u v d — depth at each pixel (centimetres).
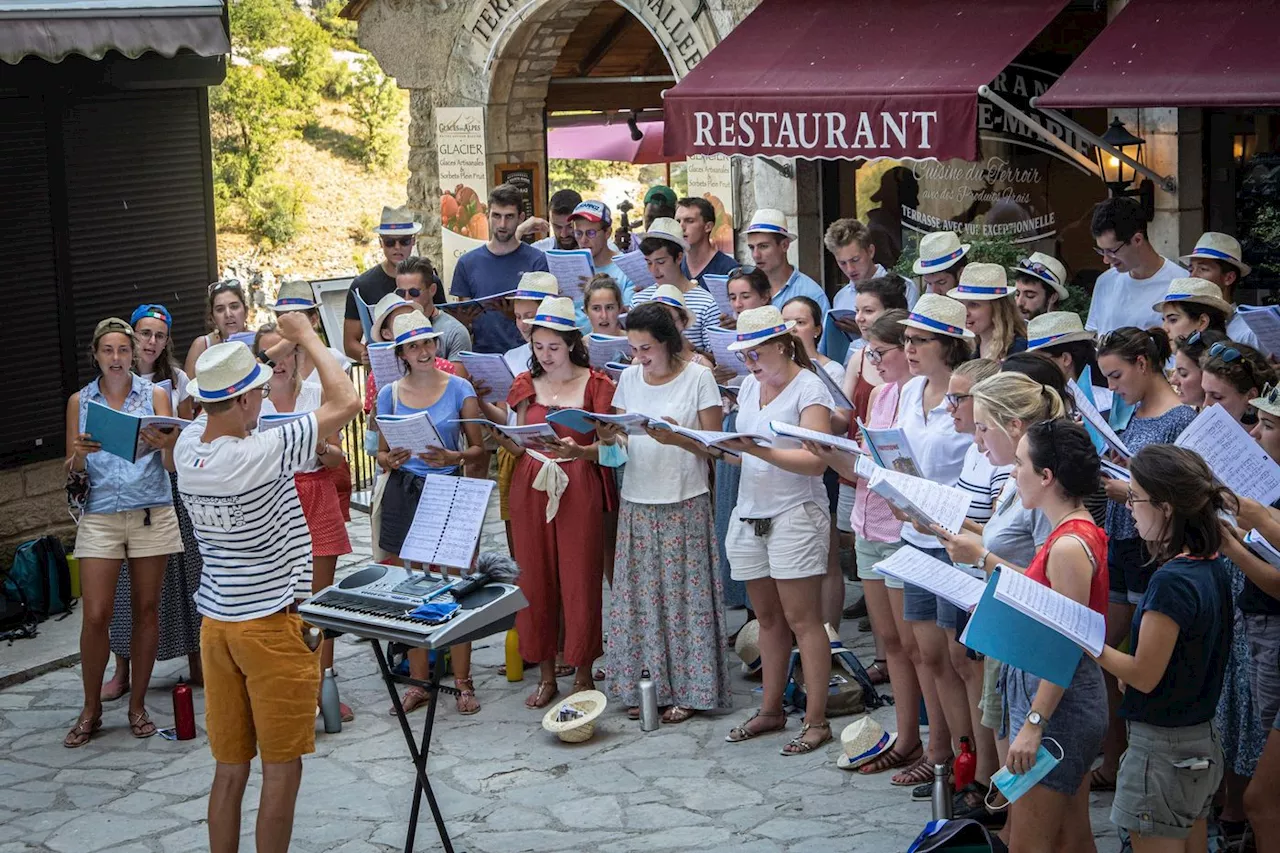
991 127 1077
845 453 639
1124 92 848
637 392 755
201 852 645
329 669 782
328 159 3050
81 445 761
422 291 940
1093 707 480
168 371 839
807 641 707
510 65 1362
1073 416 568
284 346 781
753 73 1020
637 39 1496
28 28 925
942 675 623
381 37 1437
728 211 1191
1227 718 570
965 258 855
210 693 581
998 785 486
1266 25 853
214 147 2948
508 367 824
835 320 824
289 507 579
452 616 565
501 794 686
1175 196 966
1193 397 619
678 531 751
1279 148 955
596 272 991
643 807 661
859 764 680
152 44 989
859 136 950
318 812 676
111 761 753
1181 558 469
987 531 546
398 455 786
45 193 1021
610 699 790
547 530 779
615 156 2008
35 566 963
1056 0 966
